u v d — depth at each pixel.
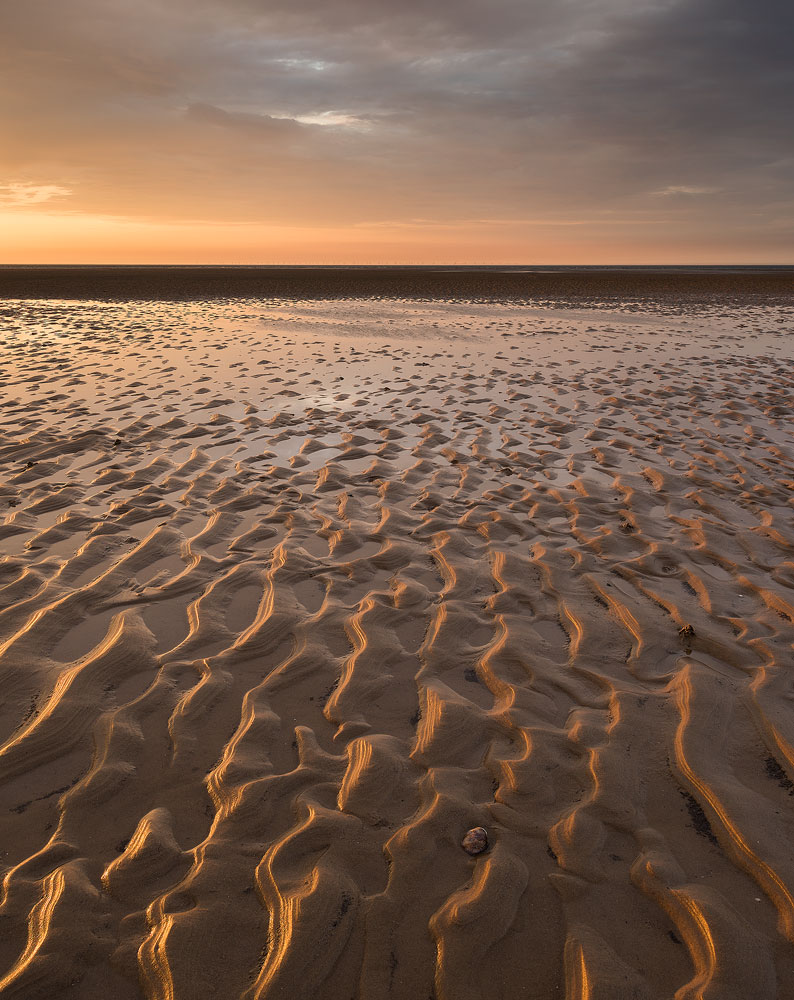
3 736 3.01
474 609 4.20
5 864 2.36
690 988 1.95
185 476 6.75
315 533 5.41
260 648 3.74
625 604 4.23
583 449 7.83
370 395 10.60
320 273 71.69
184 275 59.75
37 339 16.77
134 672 3.50
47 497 6.07
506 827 2.52
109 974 1.99
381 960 2.03
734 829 2.50
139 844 2.44
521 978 1.99
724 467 7.11
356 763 2.86
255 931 2.12
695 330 19.52
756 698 3.27
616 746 2.95
